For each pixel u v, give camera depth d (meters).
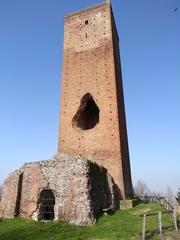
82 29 28.27
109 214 16.98
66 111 25.00
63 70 26.91
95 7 28.75
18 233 13.62
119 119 23.50
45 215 17.75
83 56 26.78
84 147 23.03
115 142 22.19
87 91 25.00
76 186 15.63
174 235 12.74
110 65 25.23
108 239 11.51
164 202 21.22
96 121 28.08
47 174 17.14
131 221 14.93
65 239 12.05
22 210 17.22
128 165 25.50
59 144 23.91
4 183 18.91
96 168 17.62
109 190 18.83
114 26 30.12
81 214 14.73
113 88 24.14
